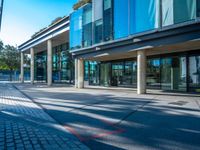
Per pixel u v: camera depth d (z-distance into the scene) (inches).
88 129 274.8
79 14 919.7
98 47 802.2
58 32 1138.7
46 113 374.0
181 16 522.9
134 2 636.1
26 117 343.0
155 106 428.1
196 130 262.1
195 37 510.0
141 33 612.1
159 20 565.0
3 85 1262.3
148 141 225.8
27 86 1159.0
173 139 230.7
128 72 991.0
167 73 794.8
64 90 852.6
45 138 239.0
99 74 1171.9
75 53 959.0
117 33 704.4
